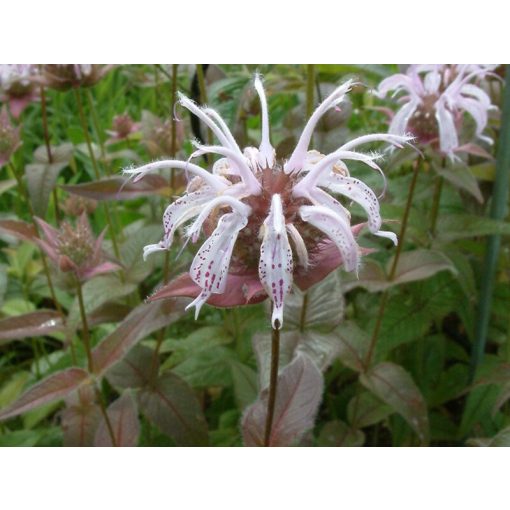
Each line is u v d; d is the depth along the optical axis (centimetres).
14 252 27
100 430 18
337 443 20
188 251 22
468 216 21
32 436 22
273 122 34
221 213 12
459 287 22
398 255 19
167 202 25
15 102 24
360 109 28
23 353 28
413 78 20
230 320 23
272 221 11
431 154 19
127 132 29
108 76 38
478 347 22
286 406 15
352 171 24
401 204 22
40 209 22
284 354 17
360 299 25
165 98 32
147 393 20
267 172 13
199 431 20
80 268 17
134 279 22
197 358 23
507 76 20
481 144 24
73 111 39
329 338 18
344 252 12
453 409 24
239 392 21
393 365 19
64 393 16
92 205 26
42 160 23
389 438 24
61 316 19
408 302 23
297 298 18
